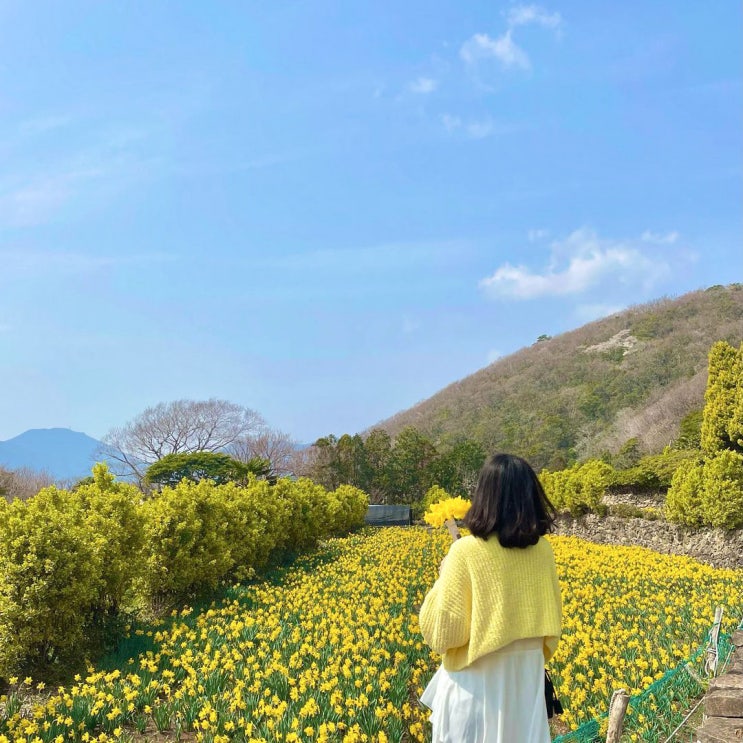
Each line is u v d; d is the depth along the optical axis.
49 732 5.81
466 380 93.06
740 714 6.23
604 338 87.31
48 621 7.45
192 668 7.25
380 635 8.70
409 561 16.28
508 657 3.15
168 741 6.04
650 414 50.62
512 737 3.09
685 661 7.16
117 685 6.74
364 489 38.69
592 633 8.76
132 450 47.06
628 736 5.86
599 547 18.72
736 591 12.22
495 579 3.14
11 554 7.30
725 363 19.88
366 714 6.07
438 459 39.53
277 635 8.68
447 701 3.21
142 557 9.55
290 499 17.30
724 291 87.44
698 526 17.75
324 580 13.77
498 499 3.21
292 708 6.16
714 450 19.62
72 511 8.69
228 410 49.41
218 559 11.45
